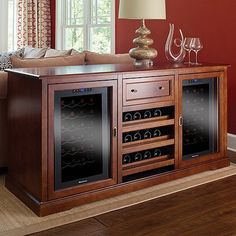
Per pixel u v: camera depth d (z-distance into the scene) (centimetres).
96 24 654
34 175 283
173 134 344
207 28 455
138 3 341
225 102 378
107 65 351
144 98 319
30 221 268
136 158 331
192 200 306
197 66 352
